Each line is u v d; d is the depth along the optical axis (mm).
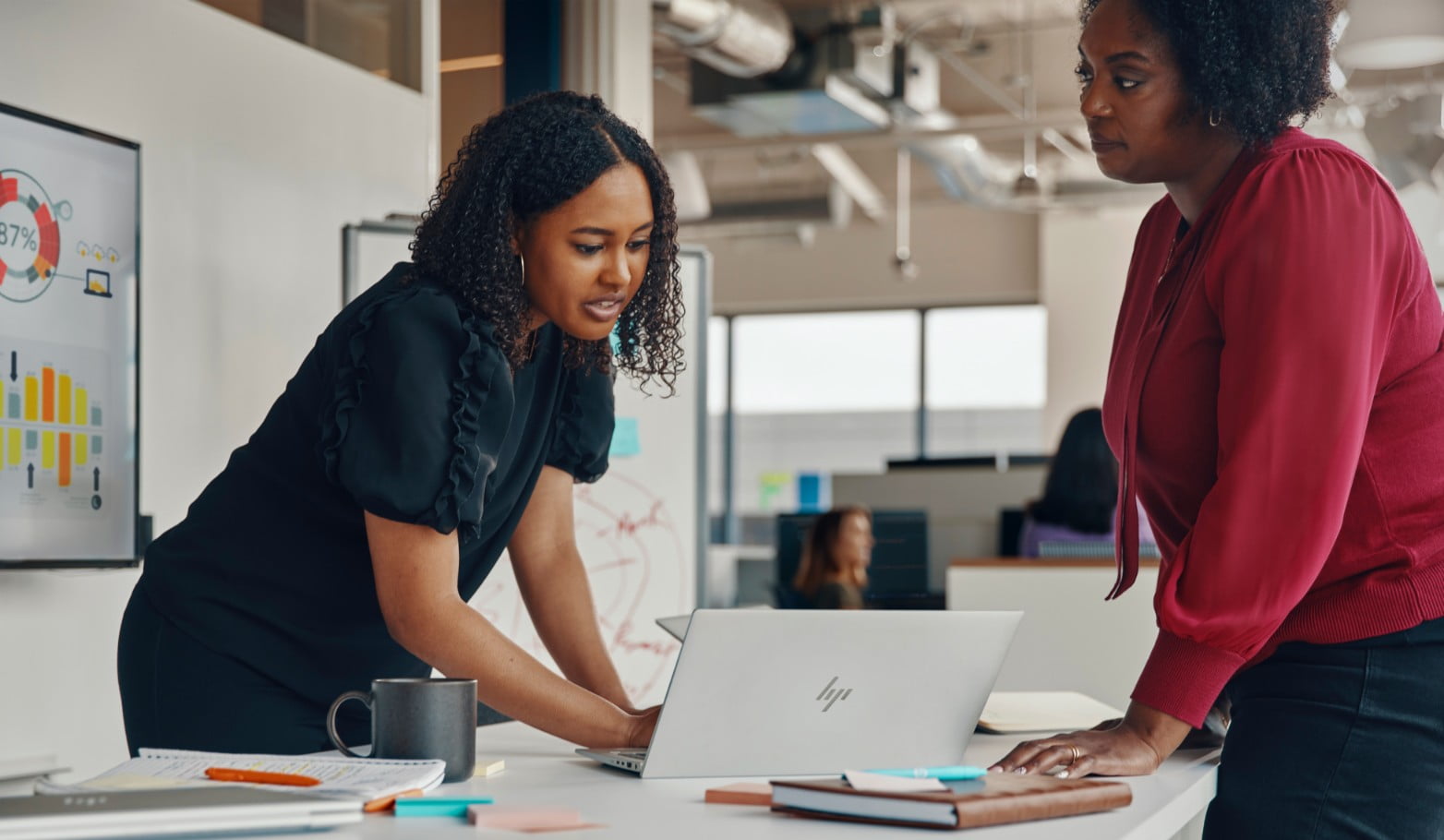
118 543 2645
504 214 1382
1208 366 1398
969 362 11547
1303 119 1480
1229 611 1279
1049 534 4379
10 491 2434
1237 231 1342
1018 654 3438
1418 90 7891
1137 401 1460
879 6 7344
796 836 965
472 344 1338
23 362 2457
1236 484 1280
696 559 3914
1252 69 1373
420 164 3662
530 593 1680
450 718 1211
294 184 3230
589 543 3783
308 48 3309
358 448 1316
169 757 1204
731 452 12117
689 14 6145
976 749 1484
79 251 2566
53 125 2518
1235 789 1374
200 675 1541
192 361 2953
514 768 1299
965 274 11258
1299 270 1295
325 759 1205
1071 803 1061
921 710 1313
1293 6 1384
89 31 2717
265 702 1538
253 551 1540
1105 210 10562
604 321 1442
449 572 1340
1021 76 8148
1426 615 1327
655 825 1003
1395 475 1354
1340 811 1333
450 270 1398
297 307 3240
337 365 1380
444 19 4902
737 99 7094
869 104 7363
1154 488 1511
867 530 4383
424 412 1307
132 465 2674
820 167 10125
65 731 2605
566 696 1338
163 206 2891
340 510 1496
